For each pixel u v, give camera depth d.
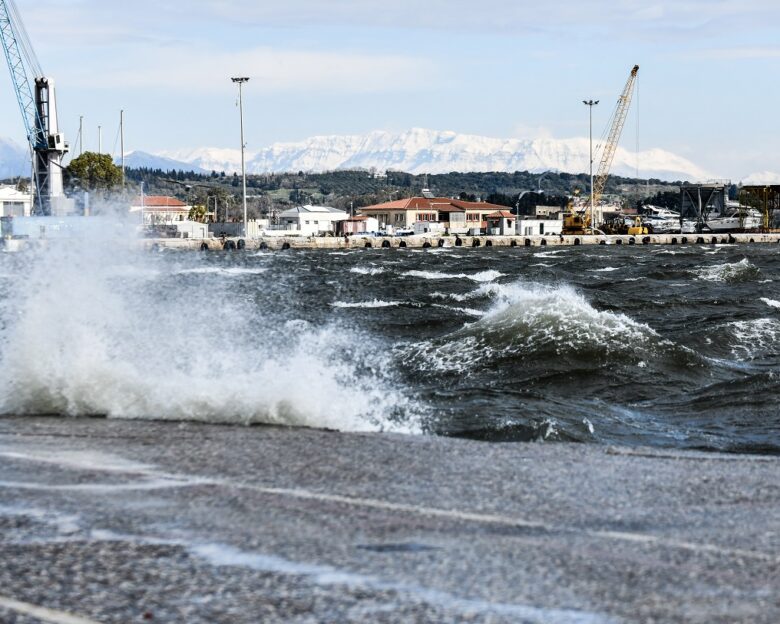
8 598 7.09
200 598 7.12
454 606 7.00
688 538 8.97
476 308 48.19
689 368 28.86
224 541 8.62
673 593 7.34
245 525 9.20
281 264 111.88
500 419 20.09
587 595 7.27
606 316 31.39
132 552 8.25
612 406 23.34
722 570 7.93
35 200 174.00
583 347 29.39
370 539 8.77
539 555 8.31
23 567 7.81
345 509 9.93
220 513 9.66
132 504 10.02
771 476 12.07
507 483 11.40
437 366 28.77
